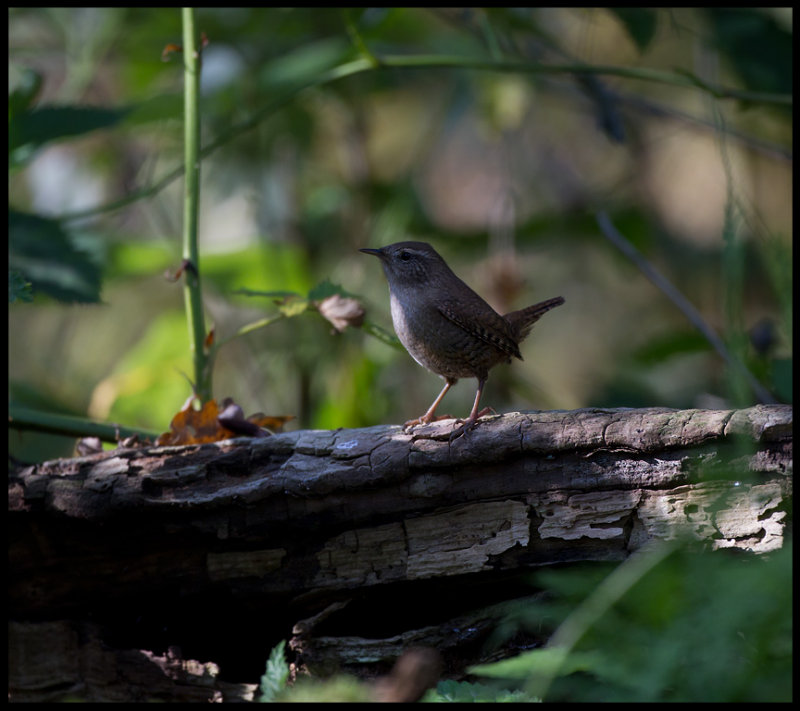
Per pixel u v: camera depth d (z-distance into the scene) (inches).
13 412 291.6
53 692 242.7
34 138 322.7
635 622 148.9
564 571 222.4
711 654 135.0
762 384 364.2
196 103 303.6
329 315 289.9
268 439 246.8
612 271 650.2
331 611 242.4
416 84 560.4
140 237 564.7
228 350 512.1
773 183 605.0
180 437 272.1
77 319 567.8
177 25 499.2
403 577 237.3
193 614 253.0
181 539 244.7
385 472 233.8
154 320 566.6
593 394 494.9
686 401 483.5
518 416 235.5
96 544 246.2
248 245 505.7
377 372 466.6
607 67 378.9
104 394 474.9
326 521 239.9
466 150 656.4
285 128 523.8
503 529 233.8
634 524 226.8
